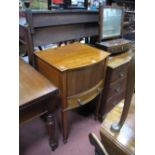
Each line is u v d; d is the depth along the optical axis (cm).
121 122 66
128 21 179
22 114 85
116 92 153
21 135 142
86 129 150
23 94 83
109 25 153
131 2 191
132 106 76
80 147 133
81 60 114
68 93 111
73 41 164
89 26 158
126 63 140
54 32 134
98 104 150
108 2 178
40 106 92
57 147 132
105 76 137
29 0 131
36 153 127
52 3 147
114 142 64
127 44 156
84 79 113
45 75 119
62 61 112
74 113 168
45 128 149
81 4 159
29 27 115
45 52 127
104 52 131
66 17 133
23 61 120
